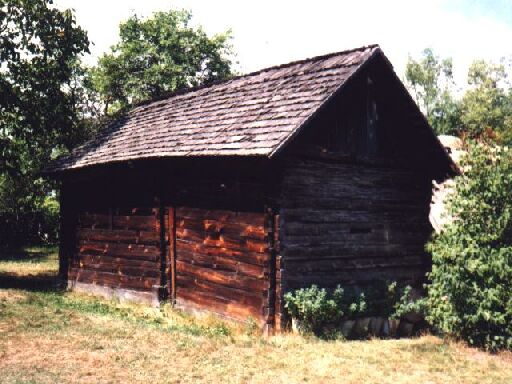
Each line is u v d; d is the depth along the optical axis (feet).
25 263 69.41
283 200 30.89
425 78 205.16
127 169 42.45
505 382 24.30
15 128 55.01
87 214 47.91
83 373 22.79
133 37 116.16
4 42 53.01
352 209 34.88
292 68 39.91
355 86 35.58
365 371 24.57
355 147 35.19
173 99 52.42
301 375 23.59
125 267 42.91
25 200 85.97
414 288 38.17
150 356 25.57
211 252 34.94
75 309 37.04
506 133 76.95
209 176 35.35
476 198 31.40
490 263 29.66
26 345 26.61
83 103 93.56
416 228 38.96
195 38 116.47
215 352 26.58
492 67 211.00
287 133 28.55
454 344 30.76
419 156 39.47
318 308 28.89
